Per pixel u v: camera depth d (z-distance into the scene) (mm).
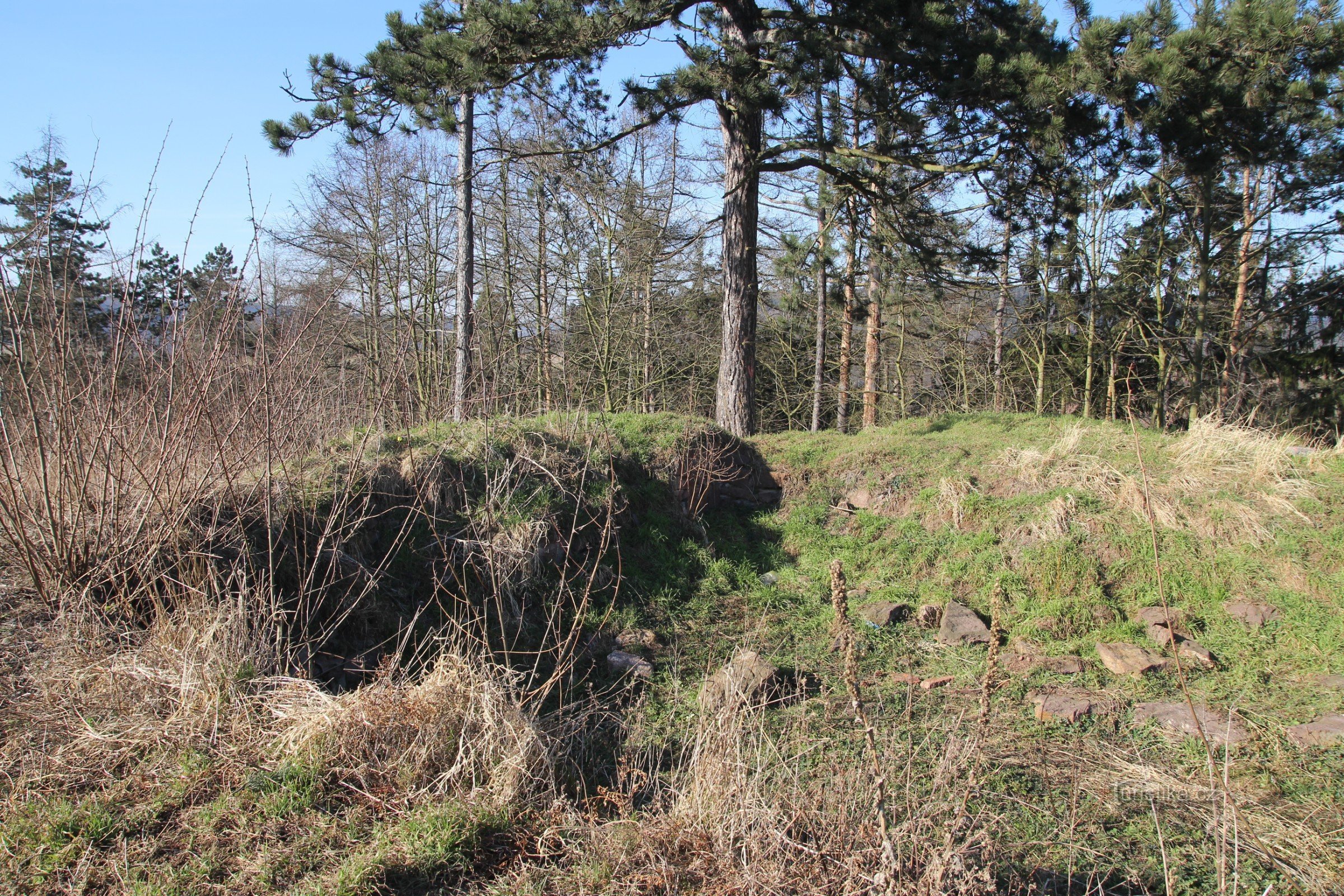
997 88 9352
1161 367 18156
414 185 19172
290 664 4809
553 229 17734
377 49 9961
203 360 5176
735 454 9820
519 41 9172
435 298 18422
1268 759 4848
